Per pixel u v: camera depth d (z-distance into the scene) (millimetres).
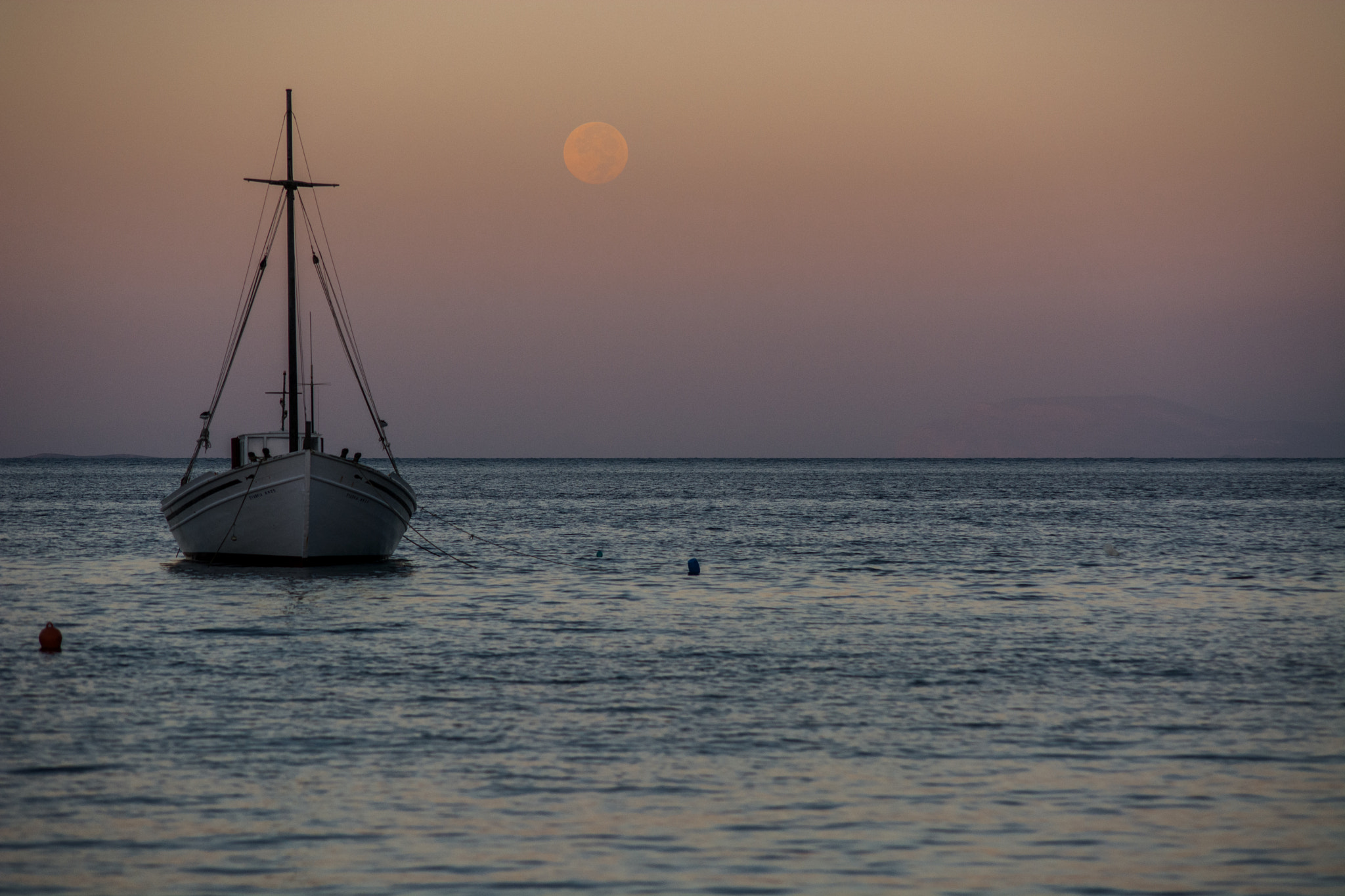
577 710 53281
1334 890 33094
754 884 33188
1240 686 58750
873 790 41344
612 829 37375
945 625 79750
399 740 47688
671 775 43156
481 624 80125
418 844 36000
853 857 35156
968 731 49562
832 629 78000
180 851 35281
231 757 45000
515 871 33969
